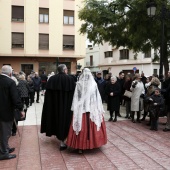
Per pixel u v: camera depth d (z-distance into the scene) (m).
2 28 25.50
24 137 6.50
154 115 7.31
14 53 25.88
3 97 4.67
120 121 8.74
